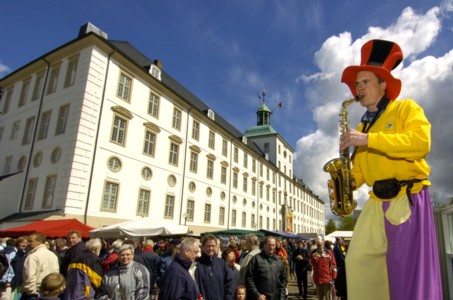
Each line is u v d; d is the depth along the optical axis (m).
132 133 20.91
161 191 22.97
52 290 4.14
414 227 1.47
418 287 1.37
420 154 1.47
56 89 20.12
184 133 26.56
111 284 4.92
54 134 18.73
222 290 4.82
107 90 19.39
